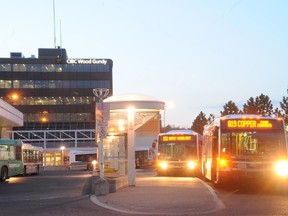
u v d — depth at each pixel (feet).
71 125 364.79
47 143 308.60
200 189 64.69
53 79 371.76
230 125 68.08
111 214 42.83
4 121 133.28
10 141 120.26
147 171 156.87
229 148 67.41
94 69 376.27
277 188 69.51
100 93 61.26
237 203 51.31
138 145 144.66
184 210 44.83
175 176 111.14
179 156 109.50
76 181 102.68
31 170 147.43
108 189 59.93
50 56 384.88
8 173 115.96
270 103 257.75
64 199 57.26
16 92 363.97
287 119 214.07
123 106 69.00
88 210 45.88
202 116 367.04
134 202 50.65
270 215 41.73
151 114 73.15
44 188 81.92
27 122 363.76
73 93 372.17
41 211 46.14
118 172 76.13
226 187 70.95
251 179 65.98
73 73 374.43
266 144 66.95
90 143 314.96
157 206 47.44
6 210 47.78
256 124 67.77
